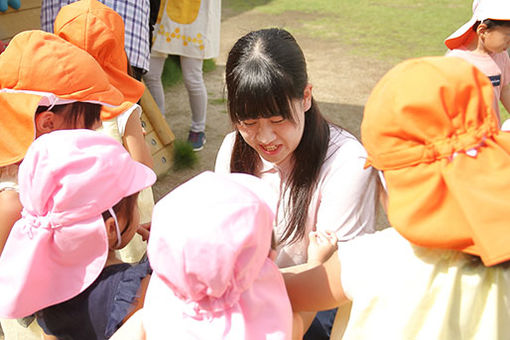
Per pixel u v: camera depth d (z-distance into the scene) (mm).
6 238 1531
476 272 1070
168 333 1140
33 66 1650
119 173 1353
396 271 1133
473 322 1065
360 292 1168
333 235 1531
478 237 961
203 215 1060
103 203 1316
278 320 1148
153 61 4395
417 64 1068
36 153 1316
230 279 1075
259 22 8500
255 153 1720
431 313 1084
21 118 1577
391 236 1191
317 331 1675
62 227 1303
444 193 1021
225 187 1116
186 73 4293
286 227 1678
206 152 4465
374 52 7098
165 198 1156
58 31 2025
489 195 976
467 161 1003
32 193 1301
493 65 2867
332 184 1570
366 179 1549
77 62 1702
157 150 4078
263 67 1396
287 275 1307
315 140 1568
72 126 1730
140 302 1359
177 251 1054
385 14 9250
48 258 1343
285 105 1423
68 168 1289
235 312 1101
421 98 1017
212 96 5582
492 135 1037
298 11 9375
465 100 1021
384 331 1119
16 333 1774
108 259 1454
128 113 2062
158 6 3986
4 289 1353
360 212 1576
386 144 1078
